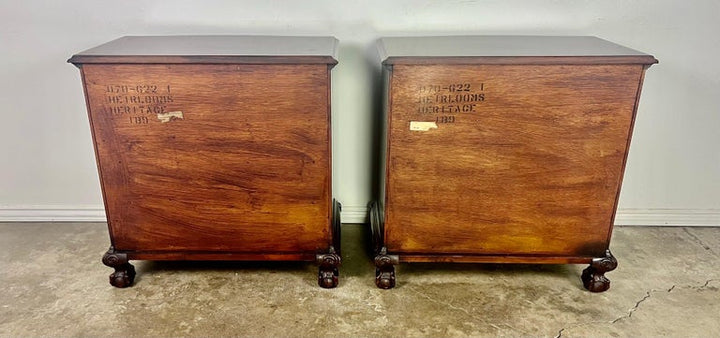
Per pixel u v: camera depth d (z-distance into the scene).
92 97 1.51
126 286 1.73
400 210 1.65
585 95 1.50
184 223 1.69
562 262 1.73
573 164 1.59
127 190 1.63
